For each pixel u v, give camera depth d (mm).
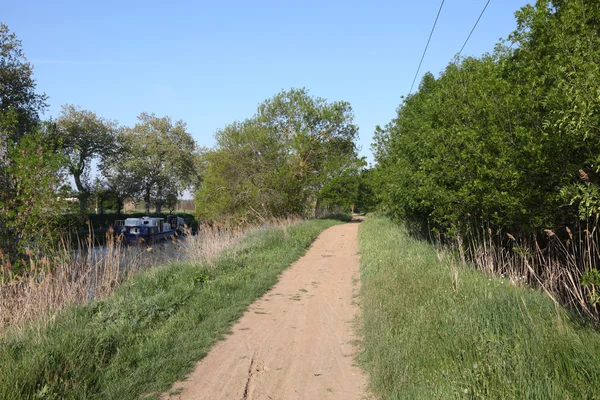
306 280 10898
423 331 5410
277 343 6203
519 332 4863
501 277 8211
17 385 4027
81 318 6719
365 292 8797
